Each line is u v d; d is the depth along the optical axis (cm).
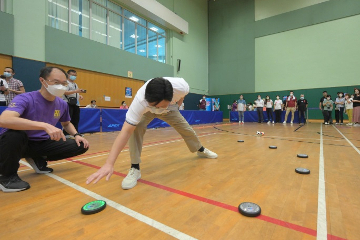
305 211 111
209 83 1401
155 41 1085
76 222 101
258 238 88
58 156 180
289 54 1113
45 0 641
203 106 1113
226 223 100
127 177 152
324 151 270
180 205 119
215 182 157
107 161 112
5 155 134
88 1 781
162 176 172
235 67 1292
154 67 1038
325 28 1020
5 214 109
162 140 385
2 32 552
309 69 1061
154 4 962
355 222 99
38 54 625
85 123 503
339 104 852
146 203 122
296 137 421
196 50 1297
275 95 1155
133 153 160
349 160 220
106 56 823
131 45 957
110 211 112
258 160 224
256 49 1212
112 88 855
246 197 130
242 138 410
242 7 1257
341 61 986
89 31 784
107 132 540
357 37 950
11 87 401
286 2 1116
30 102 151
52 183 156
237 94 1288
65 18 711
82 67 740
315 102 1048
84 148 187
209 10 1395
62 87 150
